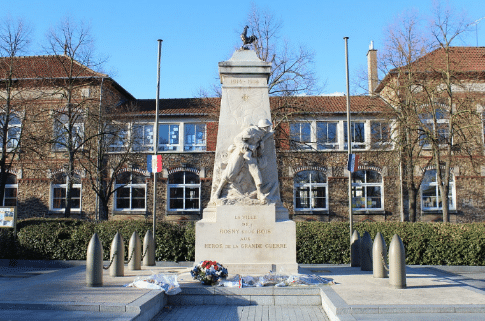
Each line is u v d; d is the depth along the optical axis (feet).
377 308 24.07
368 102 103.65
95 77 96.58
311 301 28.96
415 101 74.79
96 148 87.30
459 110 76.38
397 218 101.86
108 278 34.01
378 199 103.45
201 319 25.18
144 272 37.86
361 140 105.91
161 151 104.68
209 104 96.53
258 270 33.73
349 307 23.97
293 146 90.79
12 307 24.30
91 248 30.35
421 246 51.03
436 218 102.12
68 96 88.22
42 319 21.97
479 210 101.50
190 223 54.85
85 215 104.53
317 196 104.22
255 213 34.86
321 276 34.76
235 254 34.47
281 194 102.83
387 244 50.67
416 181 101.65
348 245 50.78
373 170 103.76
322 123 106.01
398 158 84.64
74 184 107.04
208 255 34.50
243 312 26.73
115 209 104.94
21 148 79.87
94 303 24.18
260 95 38.06
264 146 36.99
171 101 114.83
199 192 104.78
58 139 87.86
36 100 89.66
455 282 32.73
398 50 78.18
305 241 51.26
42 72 103.55
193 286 29.71
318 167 103.81
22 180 107.04
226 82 38.27
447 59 75.41
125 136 94.68
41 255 54.08
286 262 34.27
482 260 50.75
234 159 35.78
